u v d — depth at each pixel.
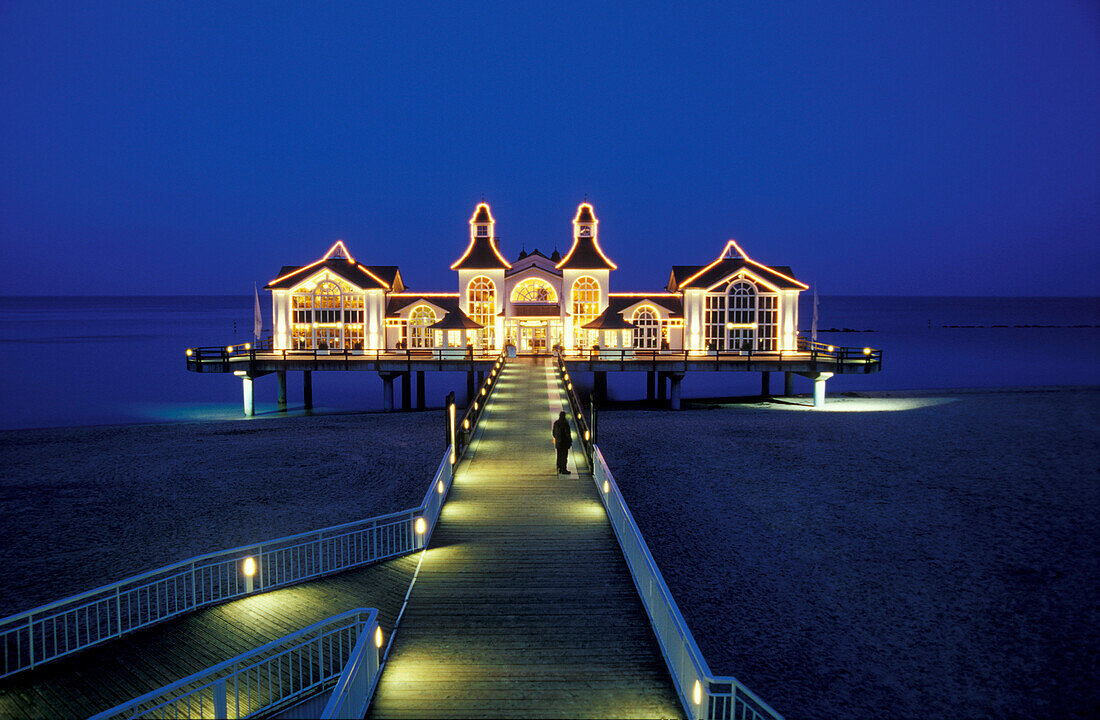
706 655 11.49
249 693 8.91
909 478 21.70
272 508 19.28
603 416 34.22
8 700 9.02
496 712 7.89
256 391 49.84
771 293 39.69
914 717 10.02
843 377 57.56
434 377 60.22
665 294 43.09
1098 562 15.26
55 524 17.89
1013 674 11.09
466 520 13.87
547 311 41.66
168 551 16.03
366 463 24.31
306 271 40.34
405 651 9.17
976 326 137.88
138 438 28.81
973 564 15.15
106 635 11.65
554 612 10.24
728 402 41.78
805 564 15.13
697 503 19.27
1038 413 33.50
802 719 9.91
